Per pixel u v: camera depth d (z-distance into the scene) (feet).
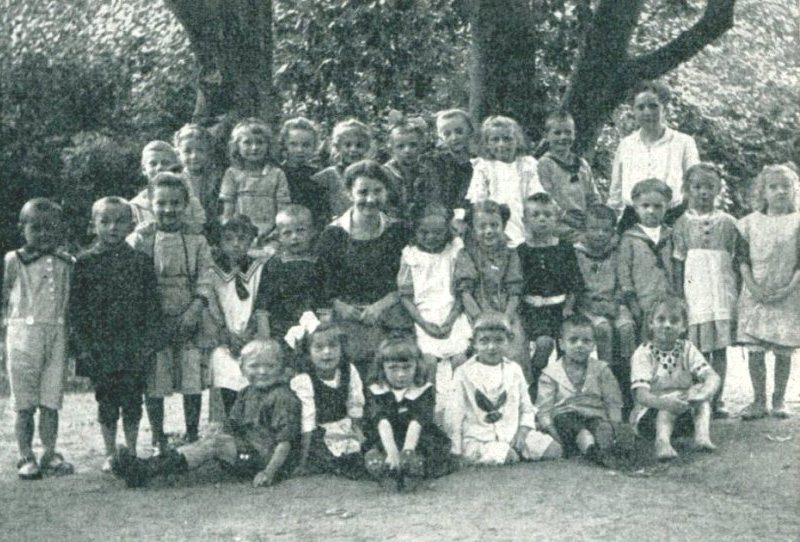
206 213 28.45
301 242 26.07
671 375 25.72
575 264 26.96
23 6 62.85
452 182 28.04
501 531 19.47
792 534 19.21
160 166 27.84
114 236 25.09
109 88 62.64
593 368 25.57
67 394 41.96
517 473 23.68
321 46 44.55
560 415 25.22
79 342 25.03
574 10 41.01
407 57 44.68
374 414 23.65
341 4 43.80
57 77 62.28
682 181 30.07
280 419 23.62
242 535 19.63
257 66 34.32
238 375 25.82
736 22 61.98
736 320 28.81
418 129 28.45
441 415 24.68
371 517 20.52
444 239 26.14
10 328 24.80
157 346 25.35
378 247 26.07
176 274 25.94
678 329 25.76
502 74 33.58
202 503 21.85
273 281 25.95
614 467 23.98
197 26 34.01
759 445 25.34
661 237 28.09
